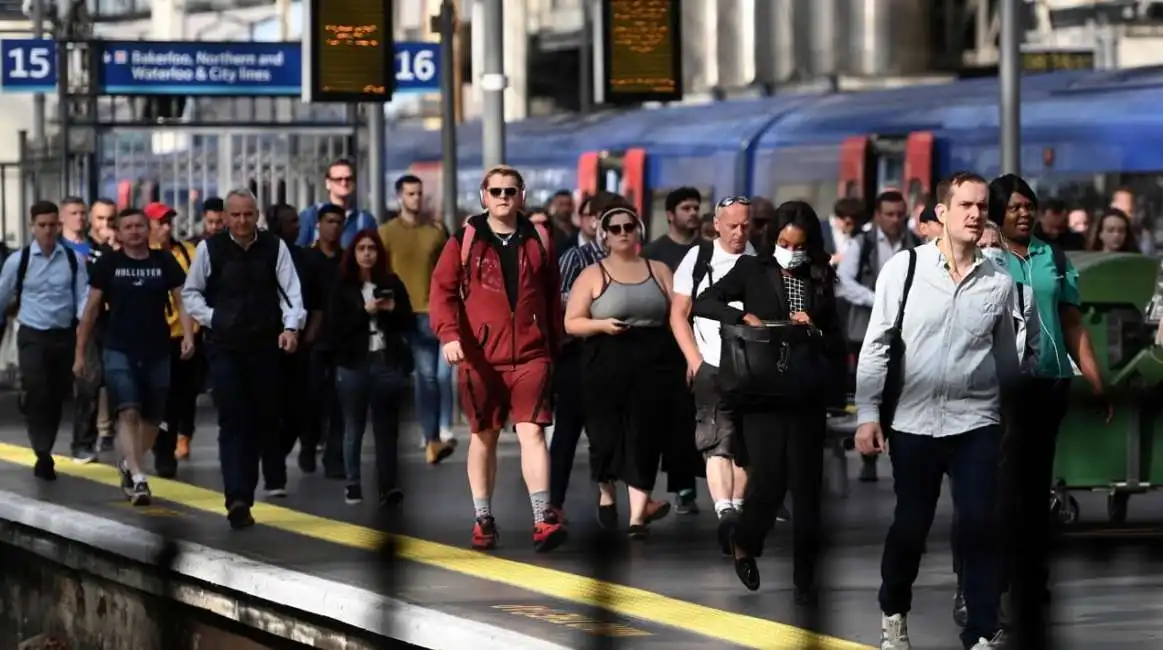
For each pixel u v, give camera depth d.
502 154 36.72
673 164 62.50
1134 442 24.56
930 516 17.56
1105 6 81.31
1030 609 16.84
